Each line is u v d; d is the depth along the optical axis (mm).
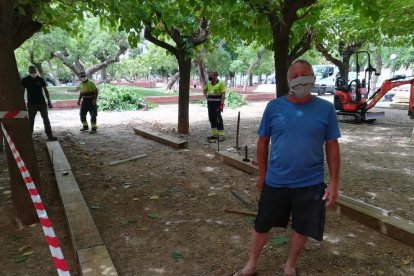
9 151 4297
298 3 5453
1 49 3994
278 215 3068
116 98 18641
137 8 8320
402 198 5285
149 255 3777
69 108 19781
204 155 8102
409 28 10430
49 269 3574
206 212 4871
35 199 2541
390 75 41969
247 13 6363
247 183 6027
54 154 7551
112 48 27297
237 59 34469
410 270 3426
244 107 20328
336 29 12664
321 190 2955
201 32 10469
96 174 6688
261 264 3574
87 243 3684
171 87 33719
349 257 3662
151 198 5387
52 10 7668
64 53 26344
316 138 2859
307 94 2832
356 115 12992
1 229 4410
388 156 7949
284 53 5988
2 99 4133
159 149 8828
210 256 3746
